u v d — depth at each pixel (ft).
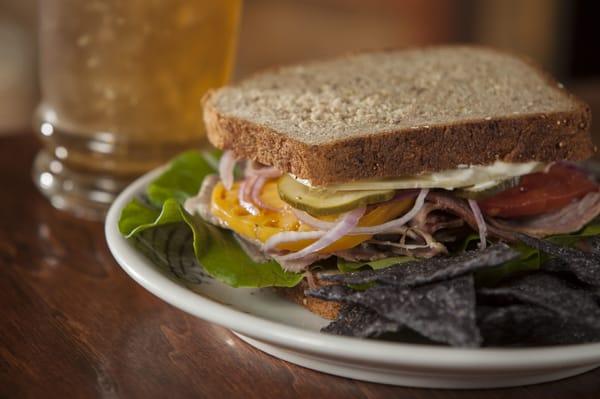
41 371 1.07
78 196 1.54
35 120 1.66
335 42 3.54
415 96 1.33
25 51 3.26
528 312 0.99
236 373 1.07
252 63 3.70
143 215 1.26
